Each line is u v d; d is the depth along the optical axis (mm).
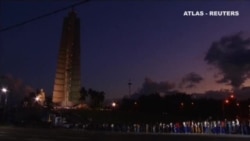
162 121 119188
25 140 35875
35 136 42250
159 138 39188
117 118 116375
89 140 36062
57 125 84562
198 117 137500
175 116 134125
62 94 161875
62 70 164125
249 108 122875
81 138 38969
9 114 102188
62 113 109000
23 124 86562
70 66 164750
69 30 168250
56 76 162500
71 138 38906
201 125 55312
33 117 102875
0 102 119625
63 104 157000
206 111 154125
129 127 67250
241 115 125188
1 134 46188
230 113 128625
